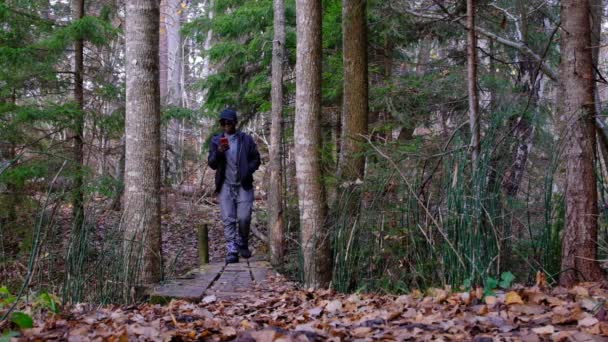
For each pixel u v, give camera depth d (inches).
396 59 433.1
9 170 354.9
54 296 182.9
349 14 305.1
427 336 122.0
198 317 165.0
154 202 242.4
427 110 354.6
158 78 247.1
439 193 216.4
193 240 526.3
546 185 199.3
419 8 352.8
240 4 509.7
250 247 477.1
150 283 237.5
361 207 243.4
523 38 327.3
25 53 379.6
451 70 356.5
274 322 149.9
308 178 258.8
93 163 544.4
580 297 151.6
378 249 226.4
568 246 185.9
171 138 731.4
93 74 420.5
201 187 705.0
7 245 368.8
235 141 294.0
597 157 205.3
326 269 254.7
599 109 252.2
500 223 196.2
